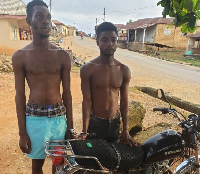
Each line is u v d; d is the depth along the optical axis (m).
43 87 2.30
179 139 2.17
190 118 2.16
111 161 1.96
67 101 2.48
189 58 26.00
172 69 16.19
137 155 2.09
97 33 2.40
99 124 2.54
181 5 2.12
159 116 5.70
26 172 3.20
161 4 2.22
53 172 2.70
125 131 2.58
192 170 2.46
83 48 27.17
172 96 7.81
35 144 2.36
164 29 31.52
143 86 9.70
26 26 18.25
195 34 29.09
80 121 4.97
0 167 3.29
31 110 2.32
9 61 11.06
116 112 2.60
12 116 5.34
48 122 2.34
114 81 2.50
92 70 2.45
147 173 2.23
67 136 2.54
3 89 7.55
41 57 2.25
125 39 40.66
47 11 2.20
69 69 2.43
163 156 2.12
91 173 1.96
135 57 22.70
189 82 11.67
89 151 1.91
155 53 28.12
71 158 1.90
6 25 14.33
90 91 2.51
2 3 15.18
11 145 3.93
